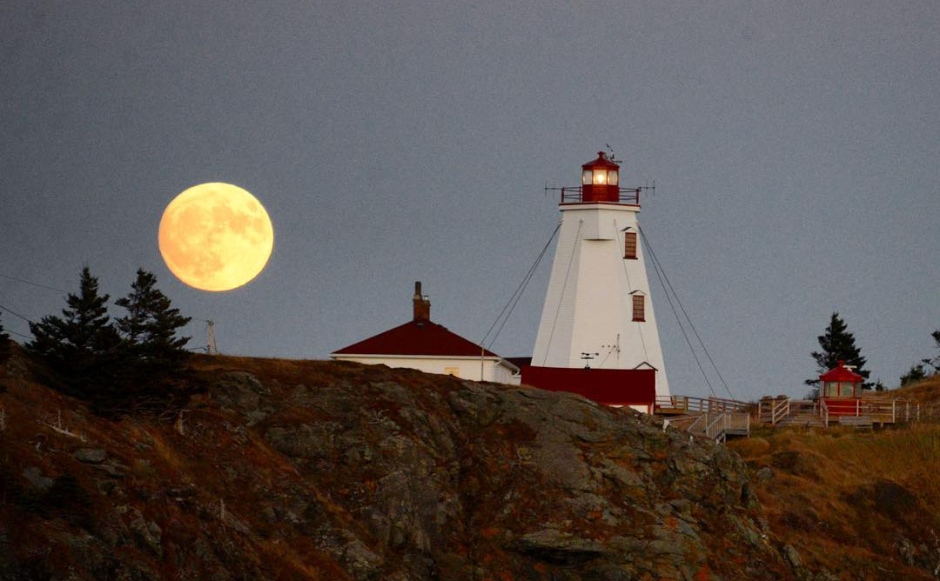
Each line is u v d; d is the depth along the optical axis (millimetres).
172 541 194875
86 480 192125
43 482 186250
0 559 169625
